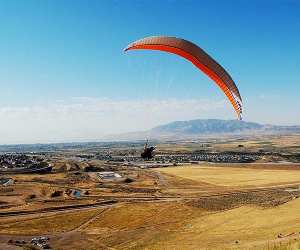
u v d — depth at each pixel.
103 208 138.25
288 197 131.62
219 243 81.44
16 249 91.88
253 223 99.56
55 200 152.88
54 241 101.06
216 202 139.88
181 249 81.44
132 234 104.56
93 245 96.44
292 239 59.62
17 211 134.38
